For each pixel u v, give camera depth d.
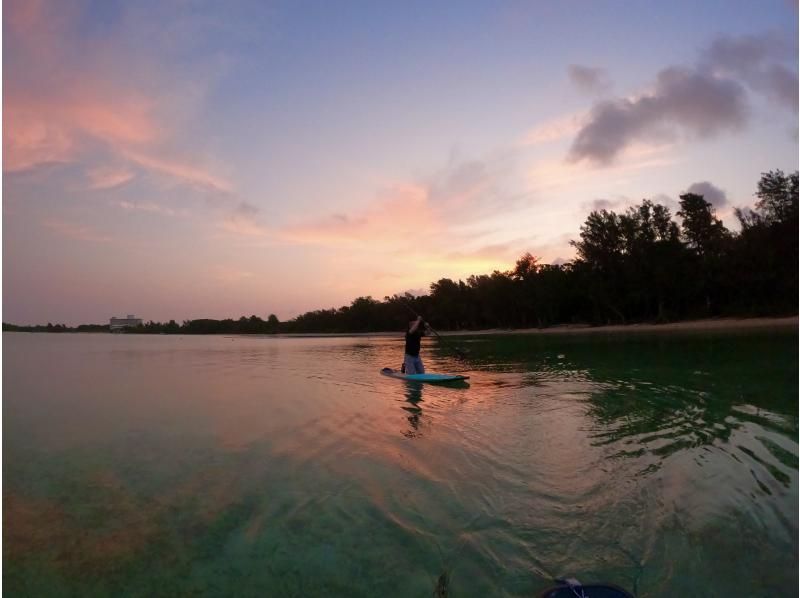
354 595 3.36
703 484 5.07
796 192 41.97
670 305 51.59
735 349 18.73
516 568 3.68
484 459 5.93
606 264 52.31
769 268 41.62
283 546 3.98
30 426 7.83
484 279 71.81
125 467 5.76
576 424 7.56
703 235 48.97
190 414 8.64
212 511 4.59
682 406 8.58
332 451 6.30
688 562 3.72
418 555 3.85
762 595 3.33
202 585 3.47
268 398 10.34
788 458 5.75
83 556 3.83
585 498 4.80
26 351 29.53
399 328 86.38
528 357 19.94
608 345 25.38
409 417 8.26
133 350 31.25
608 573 3.61
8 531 4.21
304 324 103.06
